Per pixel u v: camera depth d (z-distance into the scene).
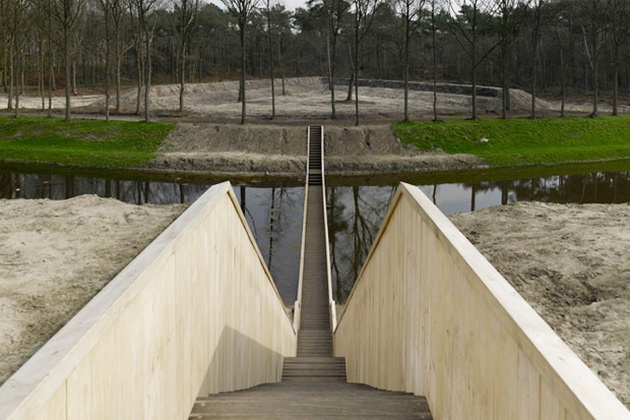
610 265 5.98
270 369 9.80
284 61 102.12
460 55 93.06
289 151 44.34
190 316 4.41
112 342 2.75
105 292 2.92
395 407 4.43
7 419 1.74
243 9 48.59
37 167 40.66
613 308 4.80
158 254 3.53
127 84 88.31
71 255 6.06
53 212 8.27
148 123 47.81
